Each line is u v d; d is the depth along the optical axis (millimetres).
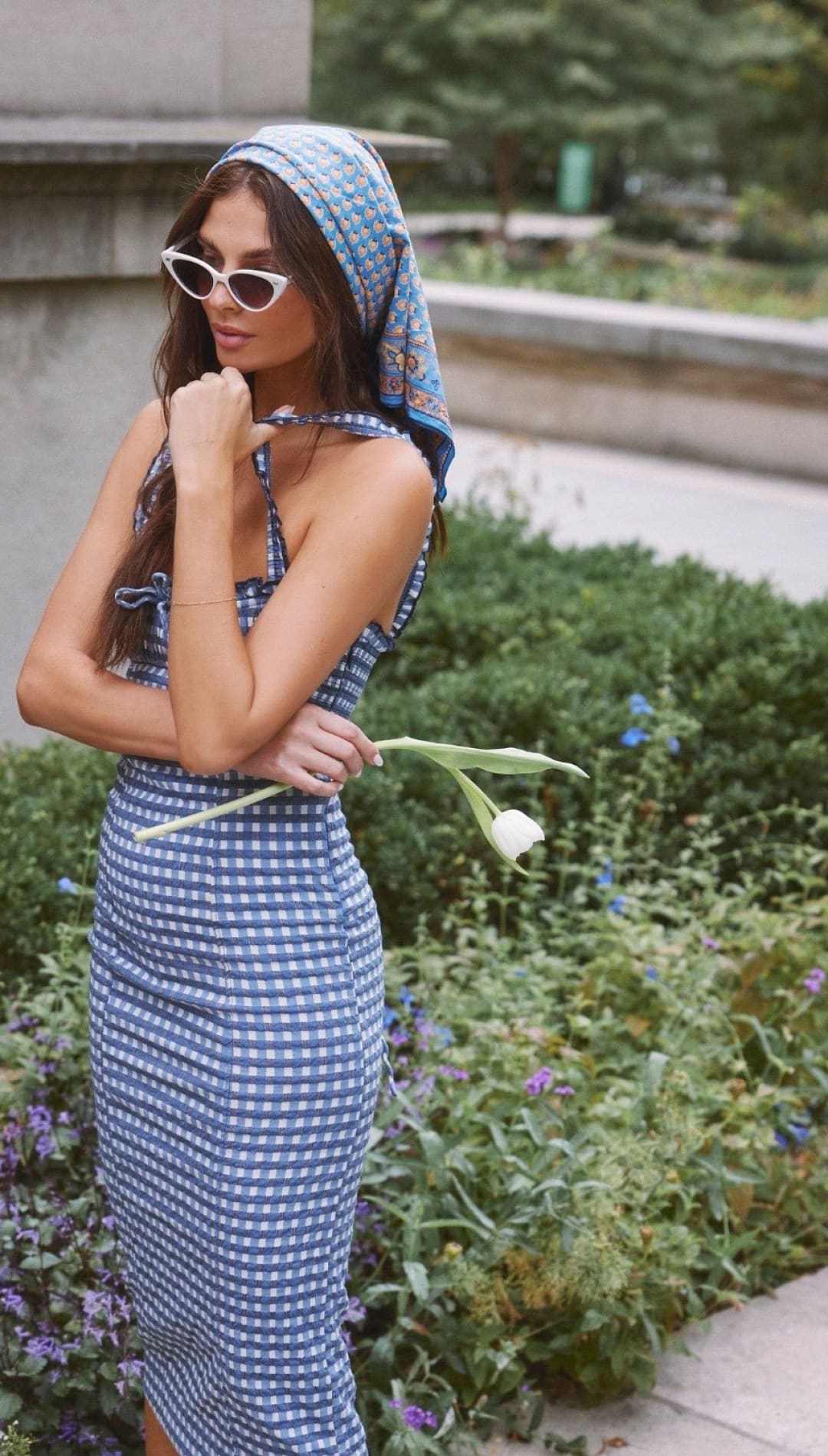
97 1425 2430
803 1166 3207
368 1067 1974
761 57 23875
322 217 1833
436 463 2049
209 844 1893
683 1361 2811
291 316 1890
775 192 25188
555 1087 2922
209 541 1806
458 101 22953
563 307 11141
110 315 4527
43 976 3352
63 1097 2811
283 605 1849
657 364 10555
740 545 8461
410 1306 2633
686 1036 3230
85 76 4258
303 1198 1937
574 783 4262
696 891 4082
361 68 23562
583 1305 2629
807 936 3617
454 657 5164
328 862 1946
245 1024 1892
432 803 4094
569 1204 2625
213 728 1796
